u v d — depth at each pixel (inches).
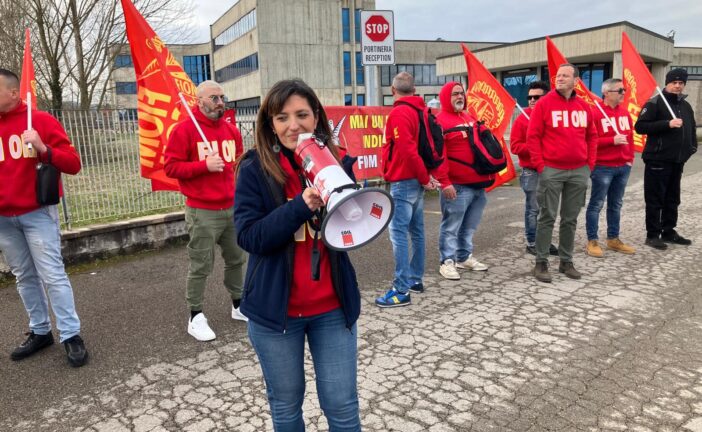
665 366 135.9
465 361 140.6
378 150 370.3
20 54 557.9
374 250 262.1
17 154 141.4
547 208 204.2
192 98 207.6
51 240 146.9
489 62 1246.3
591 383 128.0
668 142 239.8
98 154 258.4
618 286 198.4
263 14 1899.6
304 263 77.8
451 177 205.0
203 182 158.1
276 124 76.6
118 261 251.3
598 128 232.4
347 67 2064.5
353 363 81.9
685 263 225.9
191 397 126.8
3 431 114.7
